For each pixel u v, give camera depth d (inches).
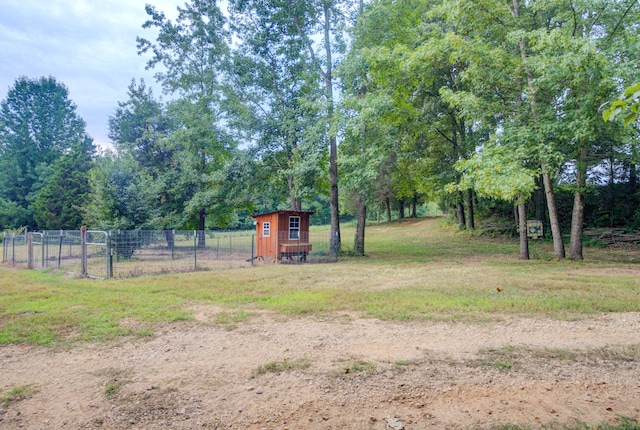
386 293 323.0
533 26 578.6
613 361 165.3
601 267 480.4
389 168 943.0
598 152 593.9
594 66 435.5
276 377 151.7
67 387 143.9
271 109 789.9
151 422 116.8
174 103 972.6
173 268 550.9
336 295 318.0
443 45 539.2
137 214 794.8
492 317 240.1
